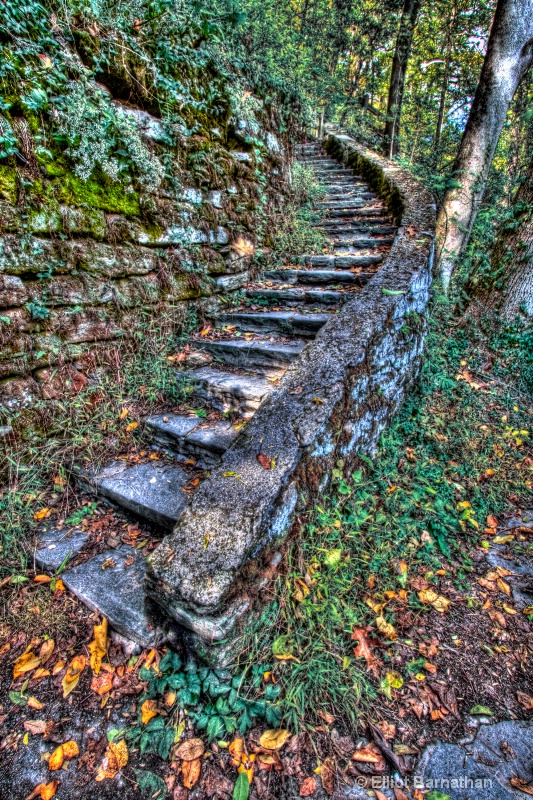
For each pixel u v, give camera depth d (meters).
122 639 1.66
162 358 3.01
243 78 4.09
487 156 4.82
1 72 1.99
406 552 2.08
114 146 2.63
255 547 1.50
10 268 2.12
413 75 11.14
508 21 4.38
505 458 2.97
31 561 2.00
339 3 7.89
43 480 2.31
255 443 1.84
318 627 1.61
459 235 4.94
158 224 3.06
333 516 1.95
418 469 2.63
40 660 1.61
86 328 2.59
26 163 2.14
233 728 1.37
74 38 2.35
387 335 2.63
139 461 2.51
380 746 1.36
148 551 2.04
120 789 1.27
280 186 5.00
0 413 2.13
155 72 2.92
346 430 2.15
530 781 1.30
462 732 1.43
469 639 1.77
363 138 9.26
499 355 3.93
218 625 1.35
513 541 2.34
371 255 4.28
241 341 3.26
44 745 1.38
